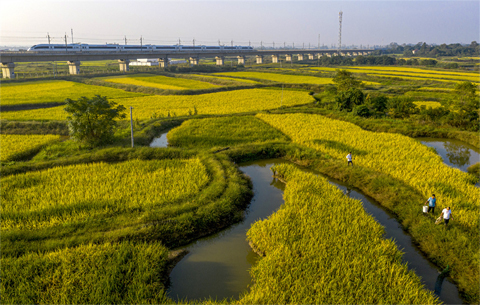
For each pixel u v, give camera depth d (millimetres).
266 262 12672
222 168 23594
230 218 17594
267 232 14977
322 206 17500
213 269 13570
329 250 13227
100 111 30531
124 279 11641
